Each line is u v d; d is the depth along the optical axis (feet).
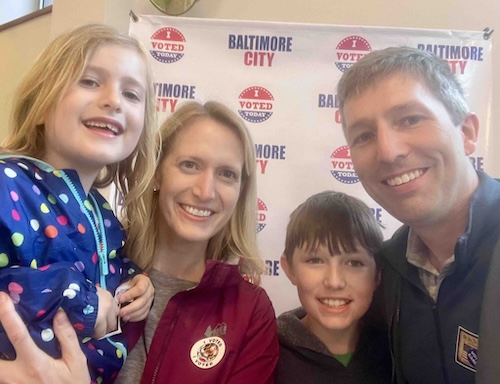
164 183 1.98
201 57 3.12
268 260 3.01
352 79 1.77
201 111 2.06
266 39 3.12
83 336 1.43
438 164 1.61
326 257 1.96
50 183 1.54
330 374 1.87
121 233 1.84
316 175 3.05
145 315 1.72
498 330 1.33
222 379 1.76
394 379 1.88
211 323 1.87
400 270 1.82
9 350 1.29
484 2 3.28
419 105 1.62
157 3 3.30
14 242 1.32
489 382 1.30
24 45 4.06
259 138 3.07
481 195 1.62
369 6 3.34
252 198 2.15
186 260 2.05
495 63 3.23
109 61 1.71
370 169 1.72
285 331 1.98
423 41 3.07
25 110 1.75
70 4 3.20
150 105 1.95
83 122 1.64
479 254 1.55
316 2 3.36
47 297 1.30
